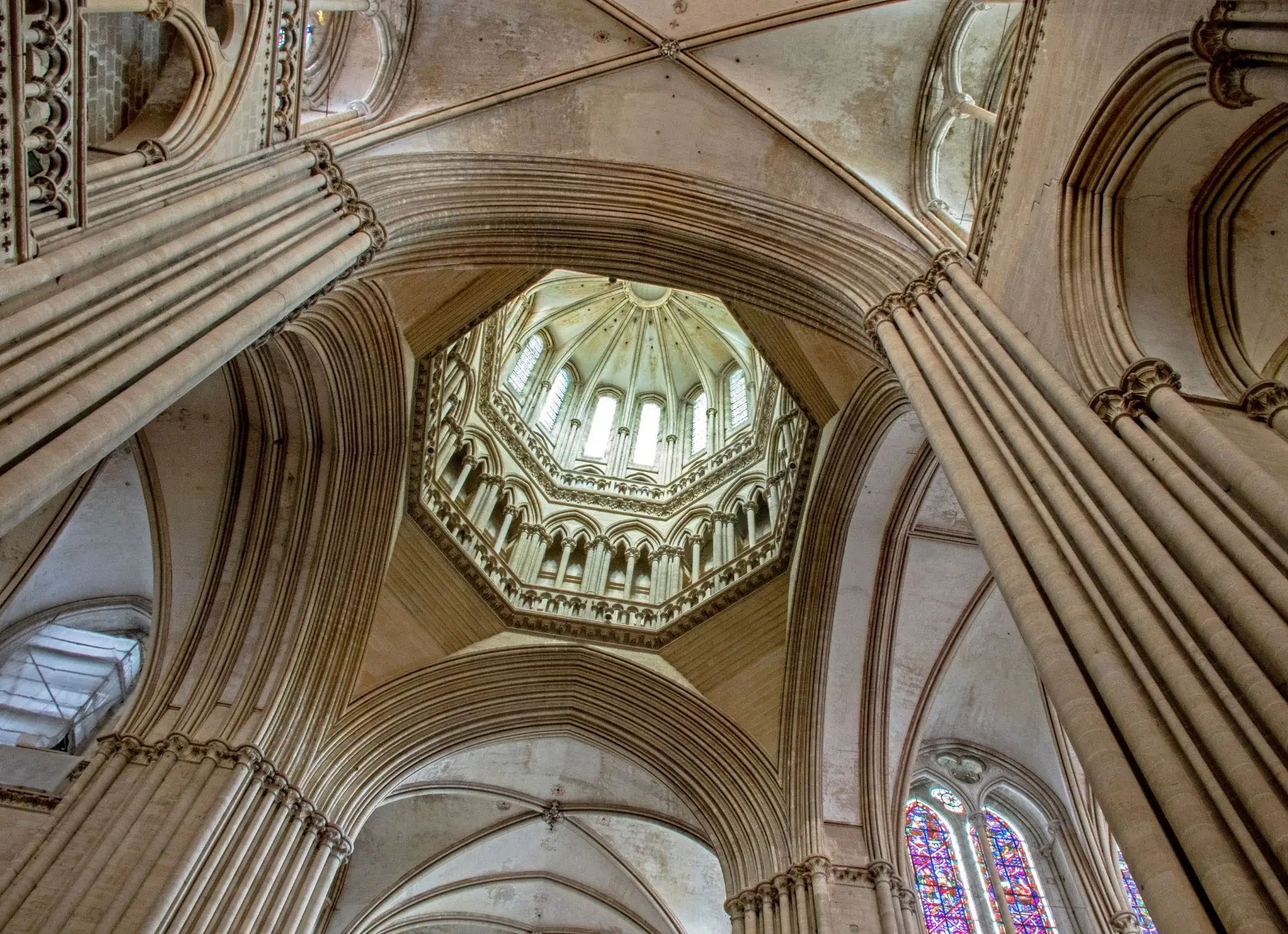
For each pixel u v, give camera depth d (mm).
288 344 12039
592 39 12797
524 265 12719
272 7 8898
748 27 12680
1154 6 6906
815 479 14672
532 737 15359
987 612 15398
